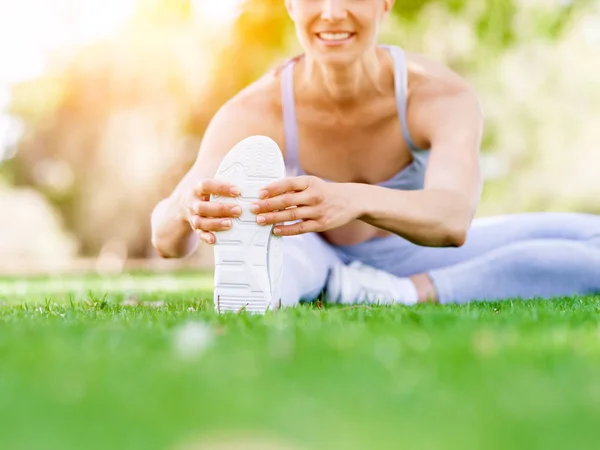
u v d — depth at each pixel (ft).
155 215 13.67
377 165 14.29
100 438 3.97
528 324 8.50
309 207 10.80
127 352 6.47
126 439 3.95
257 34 37.27
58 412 4.50
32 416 4.43
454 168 12.52
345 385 5.19
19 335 7.70
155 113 50.96
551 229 16.49
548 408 4.64
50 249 62.64
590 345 7.03
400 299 14.76
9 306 14.16
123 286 25.77
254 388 5.07
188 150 54.90
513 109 44.57
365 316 9.64
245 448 3.80
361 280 14.75
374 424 4.22
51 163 67.77
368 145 14.08
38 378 5.48
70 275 37.60
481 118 13.62
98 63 55.16
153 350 6.65
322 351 6.38
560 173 47.50
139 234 64.80
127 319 9.92
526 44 41.32
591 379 5.53
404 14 37.40
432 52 39.22
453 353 6.26
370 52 13.02
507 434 4.07
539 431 4.13
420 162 14.16
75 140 63.62
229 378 5.36
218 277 10.93
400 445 3.85
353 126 13.84
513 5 38.60
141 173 58.49
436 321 8.87
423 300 15.10
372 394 4.93
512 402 4.77
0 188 67.87
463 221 11.89
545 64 43.01
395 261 15.96
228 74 40.04
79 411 4.52
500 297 15.52
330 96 13.42
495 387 5.18
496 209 50.01
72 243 65.92
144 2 45.09
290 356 6.21
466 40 39.24
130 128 54.19
